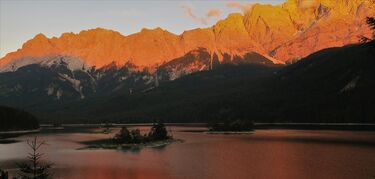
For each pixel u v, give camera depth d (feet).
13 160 403.54
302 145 515.91
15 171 327.26
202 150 486.38
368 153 414.41
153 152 475.72
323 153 420.77
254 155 418.31
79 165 364.38
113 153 470.39
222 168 330.75
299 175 291.38
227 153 445.37
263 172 307.17
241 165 345.92
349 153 416.67
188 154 443.73
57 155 451.12
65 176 305.32
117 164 368.89
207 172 312.09
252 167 333.01
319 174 292.81
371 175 285.64
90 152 484.74
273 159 381.40
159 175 304.30
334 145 505.25
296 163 350.84
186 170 324.80
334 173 295.48
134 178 294.87
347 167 321.93
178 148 520.83
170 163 369.50
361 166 326.03
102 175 309.22
